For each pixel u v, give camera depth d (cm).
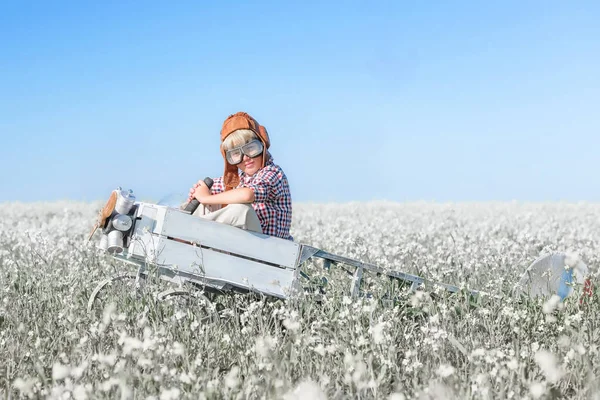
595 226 1859
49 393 425
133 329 562
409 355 478
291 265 629
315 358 505
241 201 632
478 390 411
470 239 1248
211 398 400
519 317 586
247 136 678
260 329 565
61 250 1013
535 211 2388
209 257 613
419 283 688
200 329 552
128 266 835
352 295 658
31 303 672
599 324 606
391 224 1764
